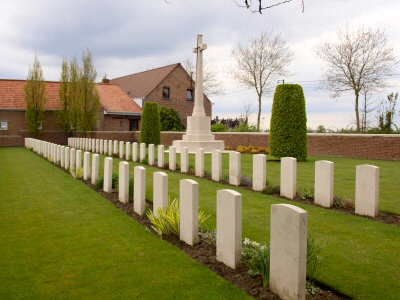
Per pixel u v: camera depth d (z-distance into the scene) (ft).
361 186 23.66
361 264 15.65
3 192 31.76
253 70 123.54
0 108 102.58
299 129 52.65
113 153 66.03
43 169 48.06
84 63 104.53
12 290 13.43
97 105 105.19
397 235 19.45
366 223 21.68
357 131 71.92
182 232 18.44
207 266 15.30
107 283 13.91
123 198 26.89
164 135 99.81
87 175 37.83
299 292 11.68
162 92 133.39
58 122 106.52
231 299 12.46
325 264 15.64
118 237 19.15
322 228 20.74
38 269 15.24
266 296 12.53
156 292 13.14
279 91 53.06
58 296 12.98
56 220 22.59
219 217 15.56
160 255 16.52
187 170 43.09
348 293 13.06
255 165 31.73
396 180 35.27
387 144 58.29
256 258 13.96
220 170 36.83
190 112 138.72
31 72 102.32
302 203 26.91
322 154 66.13
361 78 93.61
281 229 12.30
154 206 21.71
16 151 82.99
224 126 96.22
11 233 20.10
